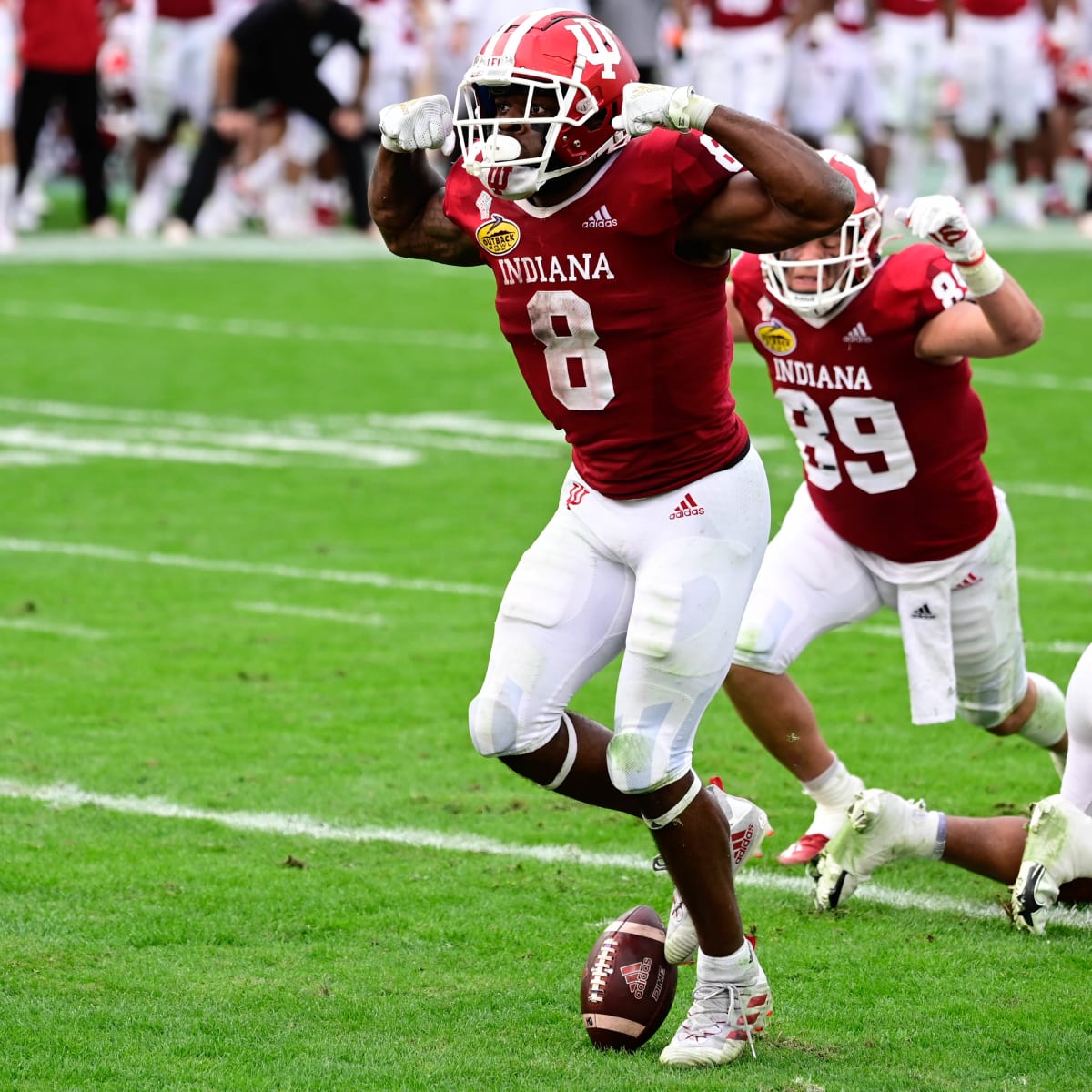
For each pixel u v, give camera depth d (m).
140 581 28.92
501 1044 14.10
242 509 33.75
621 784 13.89
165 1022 14.38
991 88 73.81
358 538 31.75
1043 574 29.38
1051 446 39.06
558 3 65.06
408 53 72.44
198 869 17.83
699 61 68.38
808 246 17.11
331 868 17.95
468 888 17.50
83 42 67.50
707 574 13.92
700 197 13.16
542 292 13.71
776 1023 14.62
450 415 42.69
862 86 69.75
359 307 58.03
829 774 18.61
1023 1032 14.40
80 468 36.84
